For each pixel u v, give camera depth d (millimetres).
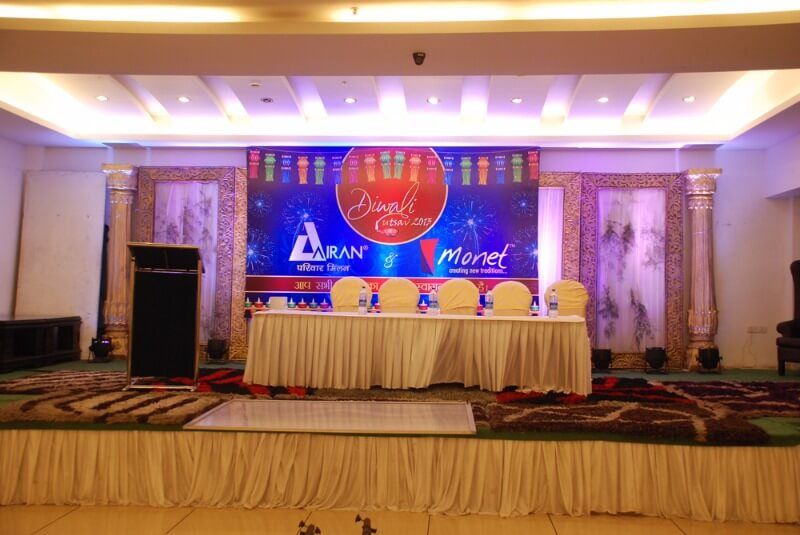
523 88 7434
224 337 8680
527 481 3811
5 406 4184
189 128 8734
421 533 3484
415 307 6320
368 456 3877
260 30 5184
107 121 8680
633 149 8719
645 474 3820
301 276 8648
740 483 3783
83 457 3941
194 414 4133
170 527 3547
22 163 8977
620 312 8586
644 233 8602
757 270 8633
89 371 6945
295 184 8688
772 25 4805
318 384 5422
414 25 5109
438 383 5566
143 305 5172
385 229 8625
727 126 8305
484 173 8562
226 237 8734
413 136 8500
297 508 3848
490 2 5133
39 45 5453
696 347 8273
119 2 5191
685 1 5078
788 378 7473
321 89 7566
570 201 8586
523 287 6367
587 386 5168
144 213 8812
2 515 3740
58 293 8758
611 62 5676
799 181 7801
